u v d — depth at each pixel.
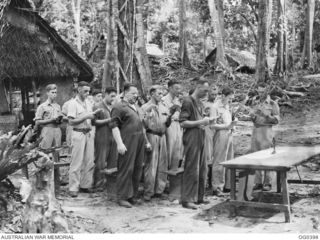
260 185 8.03
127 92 7.07
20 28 12.26
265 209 6.78
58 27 27.27
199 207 6.90
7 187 6.29
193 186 6.81
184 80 25.59
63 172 9.71
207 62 30.20
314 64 31.73
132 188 7.05
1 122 12.57
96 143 8.33
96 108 8.32
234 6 33.84
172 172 7.29
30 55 12.49
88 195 7.81
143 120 7.43
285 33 25.22
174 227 5.86
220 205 6.94
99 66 22.20
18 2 12.07
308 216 6.35
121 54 10.87
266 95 8.10
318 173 9.23
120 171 6.98
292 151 7.18
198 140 6.77
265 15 20.80
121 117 6.94
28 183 6.41
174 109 7.47
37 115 7.98
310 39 31.73
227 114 7.77
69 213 6.36
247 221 6.18
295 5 35.06
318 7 37.00
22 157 6.00
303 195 7.62
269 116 7.92
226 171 7.89
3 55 12.09
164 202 7.27
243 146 12.38
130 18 10.86
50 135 7.89
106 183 8.09
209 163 7.94
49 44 12.84
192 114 6.72
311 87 21.67
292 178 8.78
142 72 10.96
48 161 5.54
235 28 37.19
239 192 6.45
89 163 8.02
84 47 30.81
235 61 29.52
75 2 29.84
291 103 18.75
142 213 6.59
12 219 5.81
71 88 13.80
